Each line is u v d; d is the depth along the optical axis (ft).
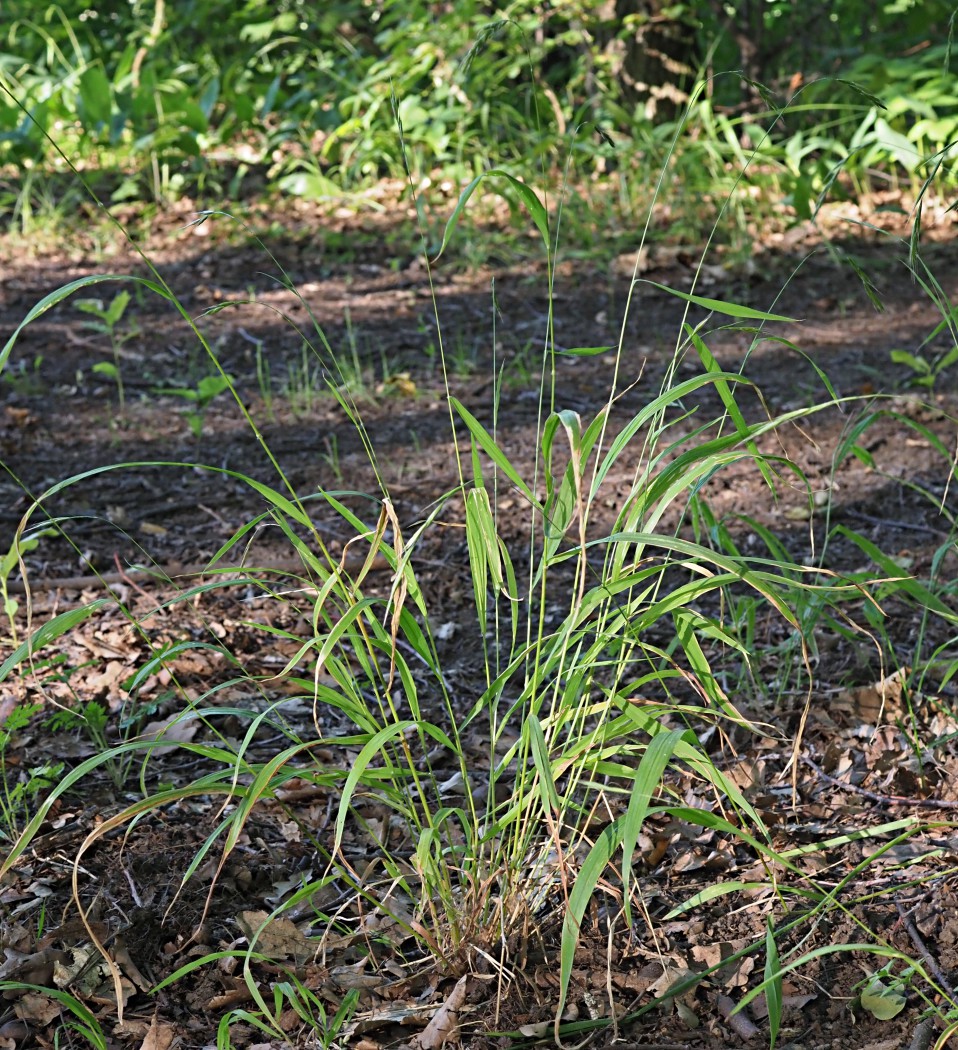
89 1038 5.68
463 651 10.00
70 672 8.52
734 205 21.63
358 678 9.52
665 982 6.16
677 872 7.08
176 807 7.86
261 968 6.46
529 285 19.83
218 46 31.65
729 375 5.65
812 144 21.56
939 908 6.59
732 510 12.23
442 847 7.23
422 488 13.08
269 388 16.07
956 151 21.35
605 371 16.44
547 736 6.10
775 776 8.01
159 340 17.78
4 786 7.88
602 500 12.60
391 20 26.94
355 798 7.91
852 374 15.80
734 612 8.63
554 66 27.89
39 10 32.19
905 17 28.22
